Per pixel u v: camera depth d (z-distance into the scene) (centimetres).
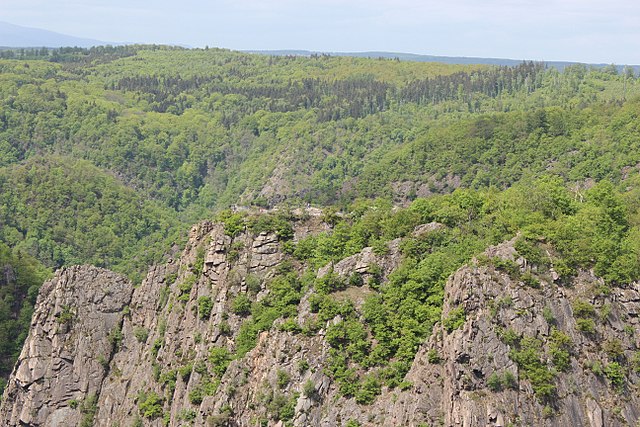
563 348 9381
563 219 11388
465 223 11788
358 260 11188
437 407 9044
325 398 10000
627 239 11181
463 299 9381
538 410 8925
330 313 10556
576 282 10019
